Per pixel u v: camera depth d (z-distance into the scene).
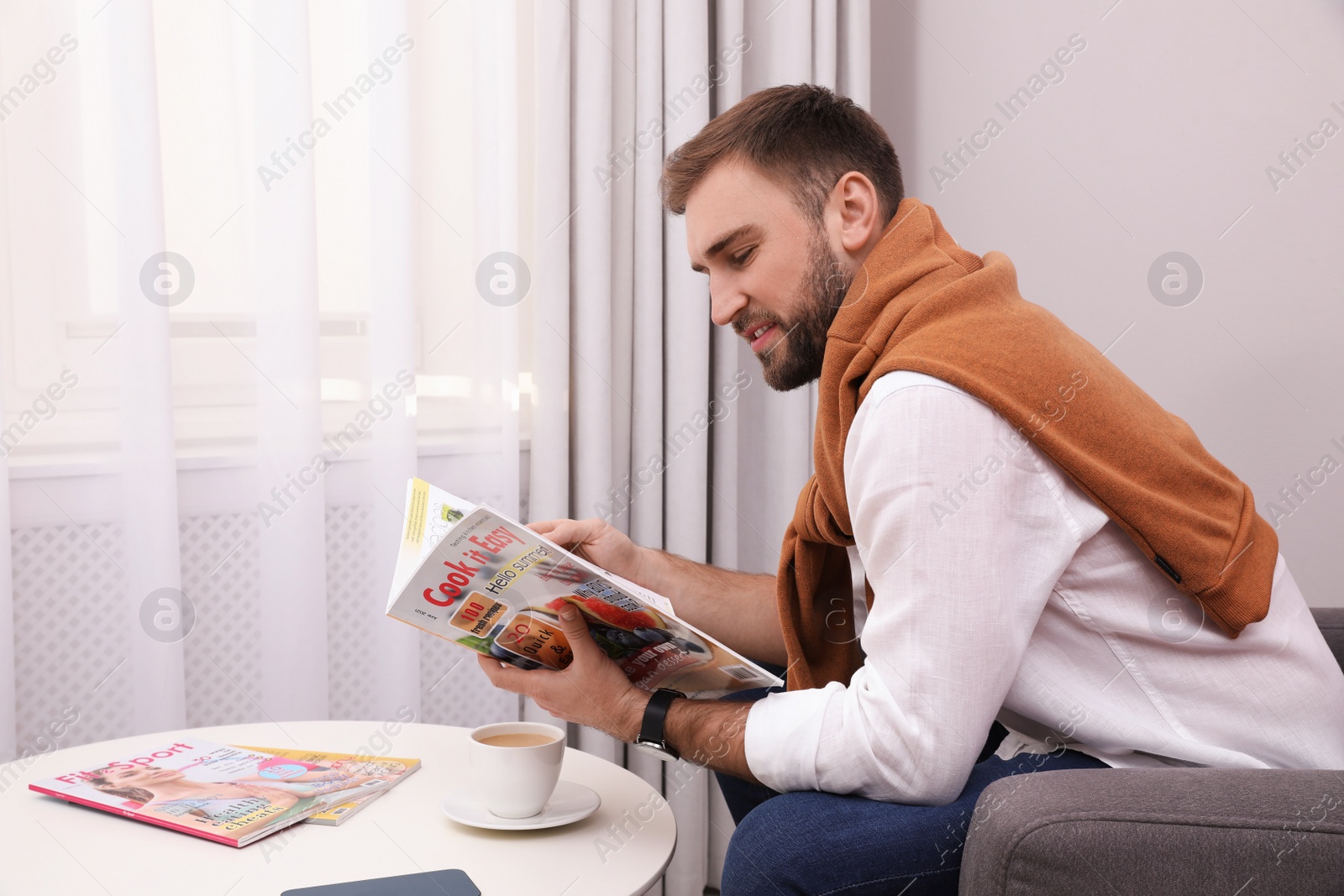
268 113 1.38
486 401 1.63
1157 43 1.70
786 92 0.99
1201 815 0.60
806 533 1.00
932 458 0.75
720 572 1.24
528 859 0.75
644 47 1.72
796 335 0.99
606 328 1.69
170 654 1.30
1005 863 0.60
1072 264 1.82
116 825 0.79
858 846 0.73
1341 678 0.86
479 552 0.75
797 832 0.74
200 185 1.37
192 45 1.36
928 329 0.83
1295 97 1.57
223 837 0.76
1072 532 0.78
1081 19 1.79
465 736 1.06
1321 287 1.55
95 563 1.30
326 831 0.79
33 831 0.78
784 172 0.96
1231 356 1.65
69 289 1.27
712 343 1.86
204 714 1.42
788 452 1.89
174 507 1.30
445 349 1.61
